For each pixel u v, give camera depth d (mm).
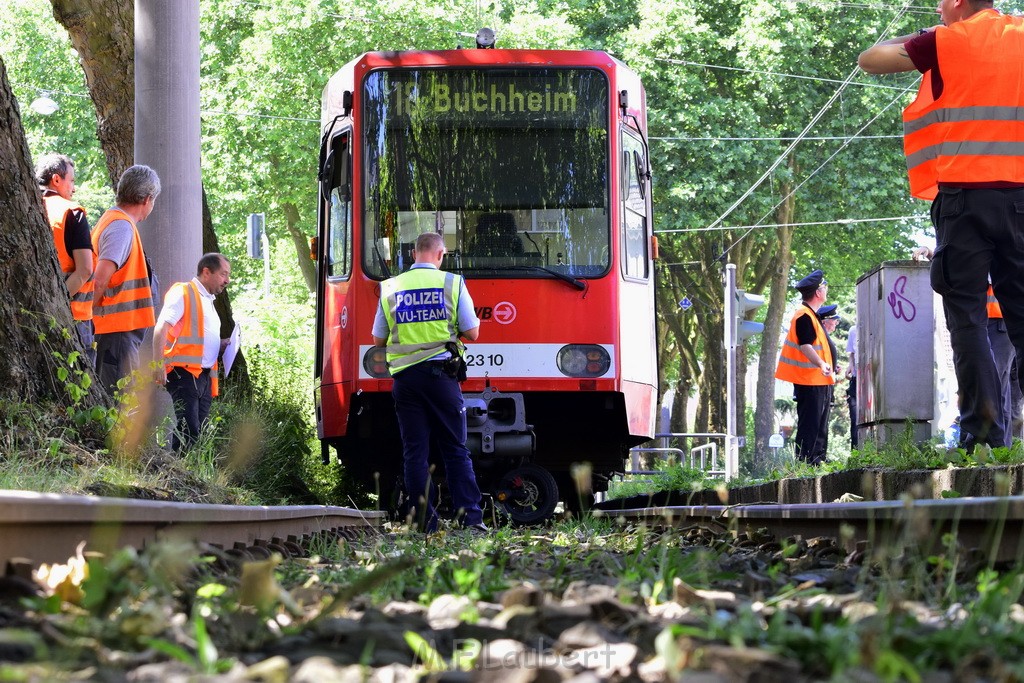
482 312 22578
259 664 4445
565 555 10594
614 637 5105
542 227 22859
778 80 64562
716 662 4004
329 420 23359
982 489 12445
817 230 69562
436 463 24281
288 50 64125
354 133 23016
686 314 78188
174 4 23672
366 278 22656
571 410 24469
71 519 7617
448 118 23047
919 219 67125
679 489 25906
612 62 23234
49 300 15484
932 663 4562
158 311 23219
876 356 25500
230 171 67250
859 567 8516
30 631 4840
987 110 14617
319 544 12719
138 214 19172
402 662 4895
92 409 14867
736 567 8836
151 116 23609
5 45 75438
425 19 63750
